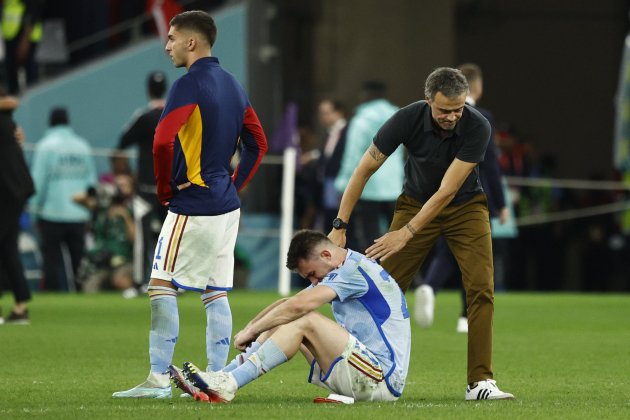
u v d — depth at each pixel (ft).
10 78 250.78
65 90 245.86
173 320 91.15
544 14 337.52
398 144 92.79
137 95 247.09
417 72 273.13
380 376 84.33
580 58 338.54
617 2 338.54
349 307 85.15
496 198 145.07
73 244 223.92
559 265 267.18
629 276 266.98
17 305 156.56
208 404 84.43
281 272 215.72
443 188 90.33
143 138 190.39
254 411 80.94
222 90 91.09
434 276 142.72
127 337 138.82
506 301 208.44
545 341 139.85
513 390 98.07
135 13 263.70
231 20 252.83
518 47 337.52
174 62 91.97
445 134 90.48
